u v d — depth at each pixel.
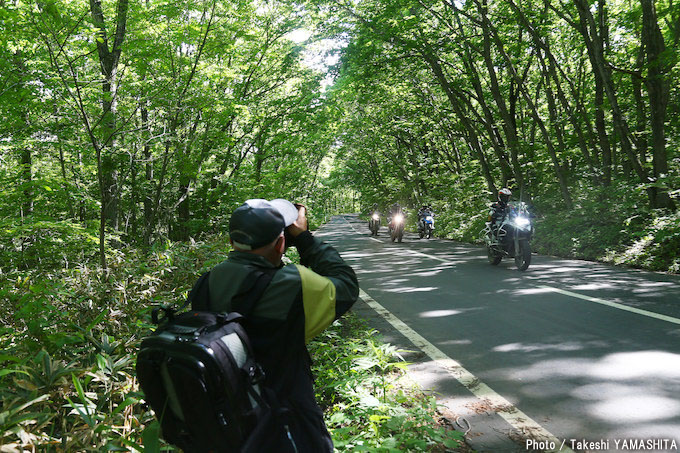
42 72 8.62
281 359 1.77
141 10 10.15
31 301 4.24
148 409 3.11
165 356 1.59
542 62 16.45
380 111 28.91
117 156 10.04
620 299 6.99
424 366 4.71
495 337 5.51
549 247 13.96
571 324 5.82
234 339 1.63
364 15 17.31
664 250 10.02
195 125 11.33
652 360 4.41
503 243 11.12
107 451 2.46
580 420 3.37
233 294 1.77
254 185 20.30
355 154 46.91
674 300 6.72
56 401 3.08
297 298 1.76
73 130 9.60
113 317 4.66
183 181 13.28
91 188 13.73
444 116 23.66
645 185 11.69
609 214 13.04
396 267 12.30
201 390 1.52
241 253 1.87
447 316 6.67
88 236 9.39
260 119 19.95
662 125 11.72
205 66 11.98
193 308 1.88
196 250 8.27
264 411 1.64
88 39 9.57
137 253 8.20
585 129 18.73
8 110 9.34
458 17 17.38
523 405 3.69
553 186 18.84
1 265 9.05
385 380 4.15
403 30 16.70
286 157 26.61
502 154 20.17
